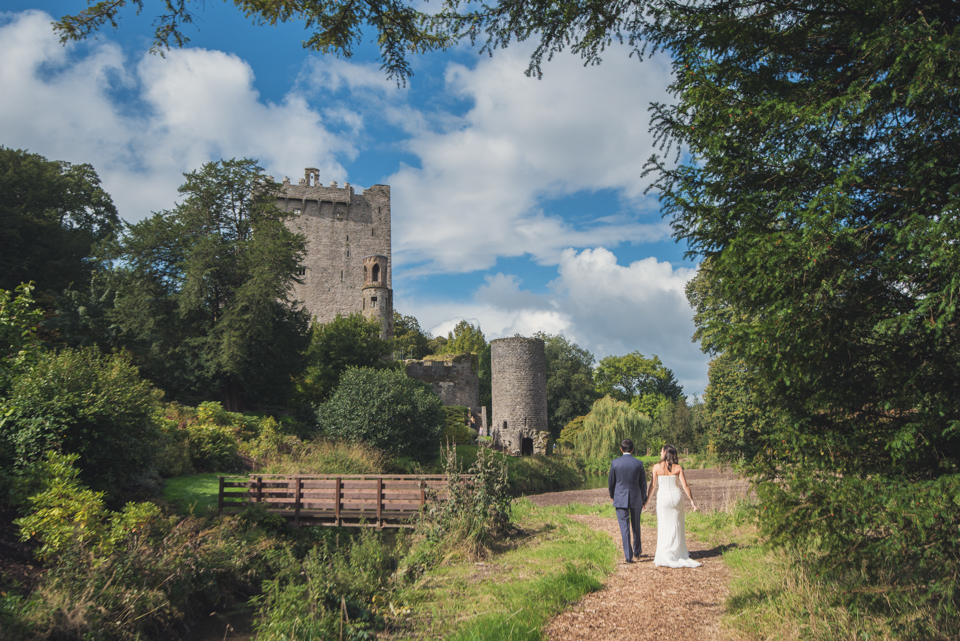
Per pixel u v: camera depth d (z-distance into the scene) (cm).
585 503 1558
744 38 435
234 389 2591
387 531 1106
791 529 375
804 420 411
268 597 613
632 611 470
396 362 3372
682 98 433
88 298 2119
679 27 475
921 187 344
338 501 1084
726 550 676
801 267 344
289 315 2834
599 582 562
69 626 537
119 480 960
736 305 427
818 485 360
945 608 326
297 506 1092
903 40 326
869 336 372
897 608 366
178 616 662
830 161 404
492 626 441
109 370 1070
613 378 6288
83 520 697
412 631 495
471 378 4556
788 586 454
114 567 652
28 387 877
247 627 689
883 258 343
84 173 3412
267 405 2873
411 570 733
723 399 1978
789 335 363
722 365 1989
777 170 398
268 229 2631
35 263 2680
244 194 2848
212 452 1452
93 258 2734
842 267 338
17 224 2623
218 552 819
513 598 518
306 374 3059
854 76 393
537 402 3881
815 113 358
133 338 2325
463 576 661
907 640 335
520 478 2366
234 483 1107
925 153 346
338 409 2108
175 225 2589
